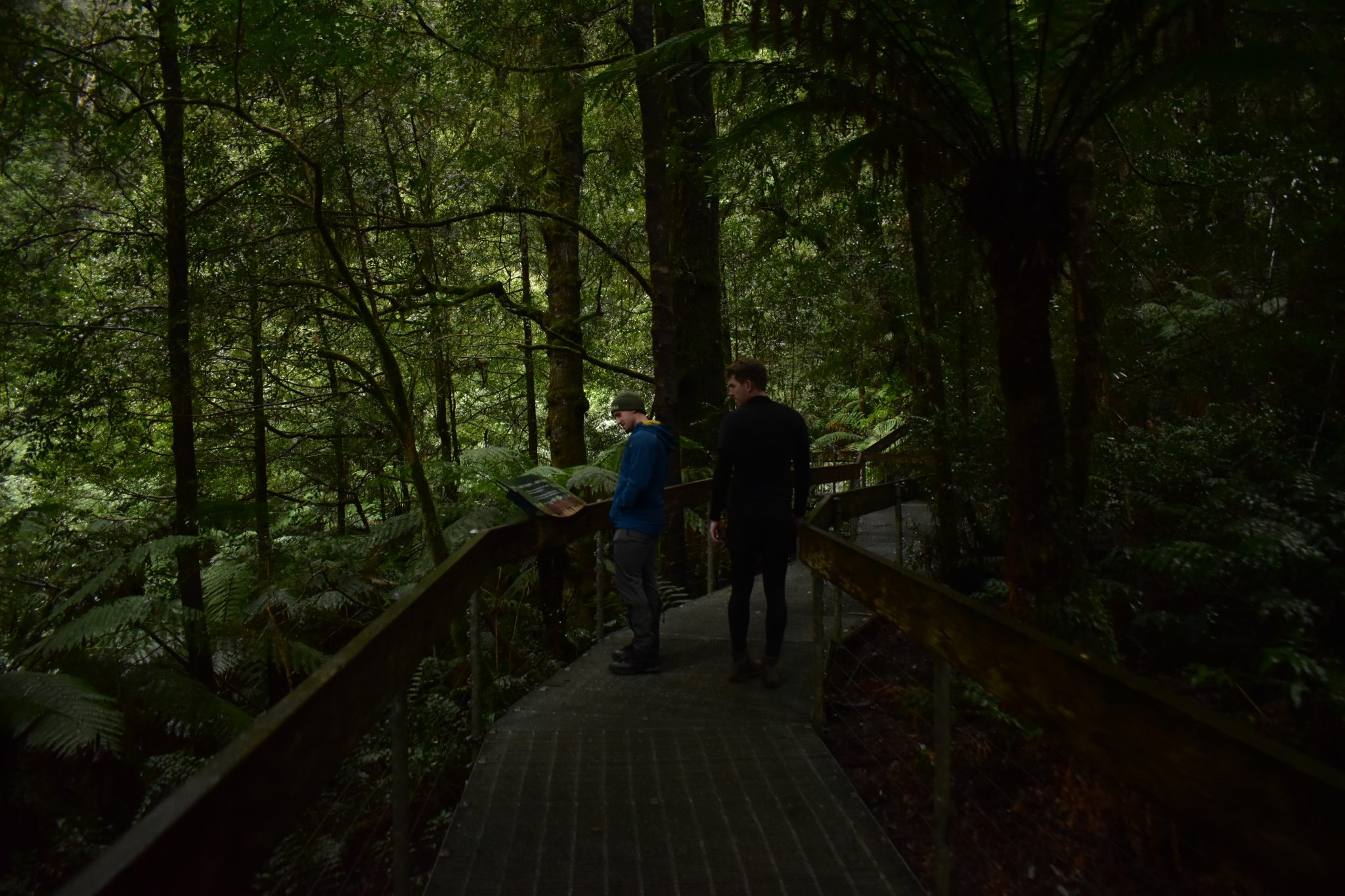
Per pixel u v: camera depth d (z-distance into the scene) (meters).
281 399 9.26
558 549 5.98
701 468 10.02
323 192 7.39
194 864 1.31
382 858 3.43
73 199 6.94
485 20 8.08
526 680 5.69
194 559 6.22
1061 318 6.19
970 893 2.96
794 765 3.87
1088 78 3.84
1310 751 3.19
